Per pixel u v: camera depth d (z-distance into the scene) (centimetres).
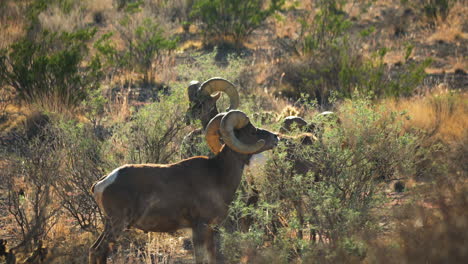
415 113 4094
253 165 2169
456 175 1912
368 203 2173
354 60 5634
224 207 2080
